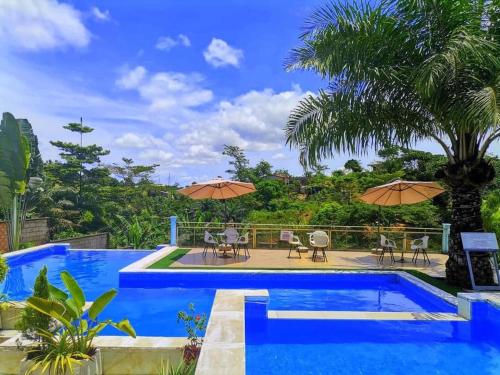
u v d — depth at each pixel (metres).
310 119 8.65
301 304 7.70
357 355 5.16
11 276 10.56
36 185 17.19
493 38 7.39
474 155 8.07
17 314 5.34
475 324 6.17
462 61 7.01
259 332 6.02
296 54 8.84
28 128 16.23
